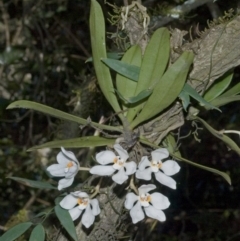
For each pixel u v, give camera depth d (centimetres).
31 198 124
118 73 45
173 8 83
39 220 51
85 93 92
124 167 43
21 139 134
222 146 125
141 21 48
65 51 119
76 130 97
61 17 116
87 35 118
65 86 123
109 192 48
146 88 44
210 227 132
